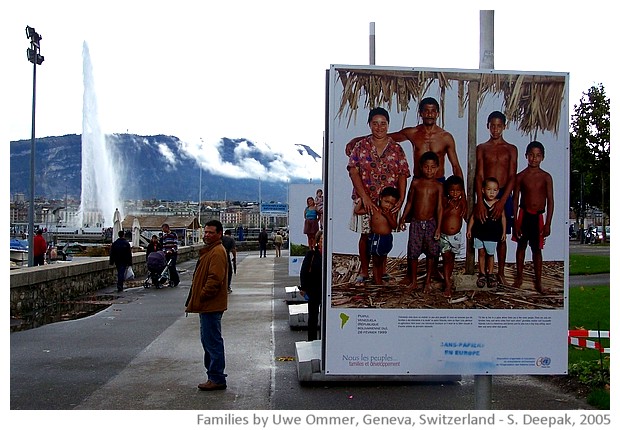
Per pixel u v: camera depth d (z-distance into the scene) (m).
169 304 17.86
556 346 5.84
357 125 5.71
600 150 42.09
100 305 17.62
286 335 12.62
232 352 10.85
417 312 5.77
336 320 5.73
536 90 5.81
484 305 5.80
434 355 5.77
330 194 5.71
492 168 5.78
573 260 29.67
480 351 5.80
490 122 5.78
